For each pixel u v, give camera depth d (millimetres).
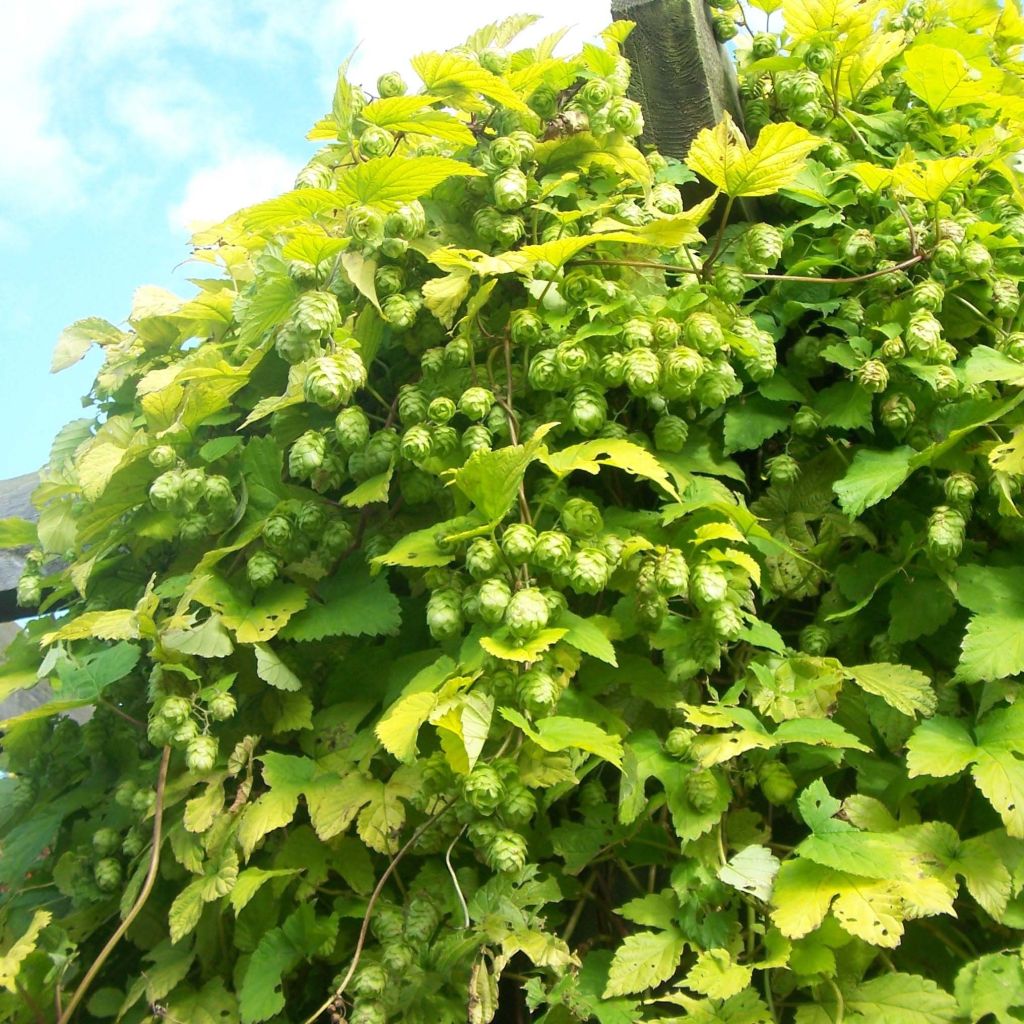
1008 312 938
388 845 824
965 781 811
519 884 781
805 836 821
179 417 1021
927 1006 696
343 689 952
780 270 1037
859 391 930
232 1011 874
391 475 922
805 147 869
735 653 878
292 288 946
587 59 982
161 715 903
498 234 946
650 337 873
